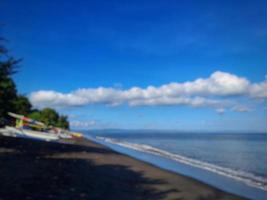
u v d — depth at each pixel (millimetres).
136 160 33969
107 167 25656
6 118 62531
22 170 19125
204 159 44812
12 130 55188
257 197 19141
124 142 96875
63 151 36188
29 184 15289
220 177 26922
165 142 103812
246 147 76312
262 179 26750
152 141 112188
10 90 52031
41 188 14734
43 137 58406
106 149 50156
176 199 16297
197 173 28891
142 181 20484
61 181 16938
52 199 12984
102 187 16797
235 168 35062
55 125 102812
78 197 13883
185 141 114750
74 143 56750
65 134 81438
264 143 99875
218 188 21219
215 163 39656
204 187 20328
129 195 15711
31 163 22672
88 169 23078
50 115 103938
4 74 37812
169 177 23203
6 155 26391
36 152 31719
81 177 18984
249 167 36375
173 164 35844
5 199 12188
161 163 36500
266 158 47344
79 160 28453
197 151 61094
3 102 52594
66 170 21156
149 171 25562
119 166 27062
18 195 12969
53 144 45875
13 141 42750
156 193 17172
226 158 47031
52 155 30406
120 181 19438
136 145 79500
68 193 14367
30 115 89250
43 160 25469
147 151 56875
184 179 22750
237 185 23219
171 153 54469
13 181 15625
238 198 17953
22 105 84250
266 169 34812
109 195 15086
